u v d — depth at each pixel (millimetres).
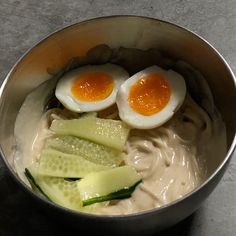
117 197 227
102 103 263
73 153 241
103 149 243
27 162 246
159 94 260
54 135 254
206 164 243
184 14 319
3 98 234
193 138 253
